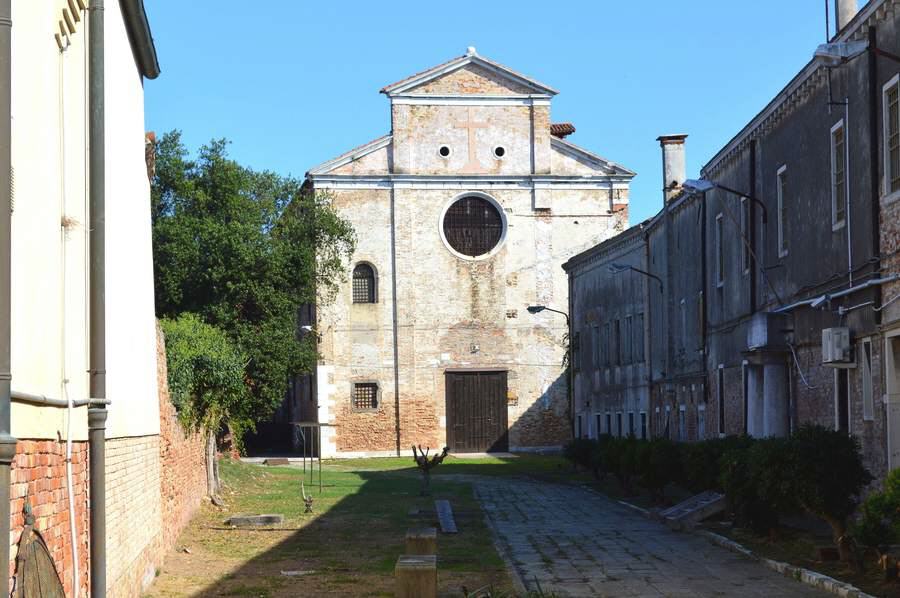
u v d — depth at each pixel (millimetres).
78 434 10102
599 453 37062
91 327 10492
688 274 35406
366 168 57781
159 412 18891
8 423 6086
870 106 19328
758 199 27094
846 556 16516
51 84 8930
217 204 42594
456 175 58000
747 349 26891
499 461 53531
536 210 58375
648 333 41625
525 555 20078
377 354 57406
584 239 58594
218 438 42156
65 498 9352
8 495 6023
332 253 48688
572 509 29641
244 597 15719
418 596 11750
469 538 22953
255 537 23062
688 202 35219
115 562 12875
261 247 41719
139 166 16641
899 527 13695
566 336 58344
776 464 16828
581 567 18312
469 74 58312
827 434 16781
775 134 25688
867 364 19750
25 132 8008
